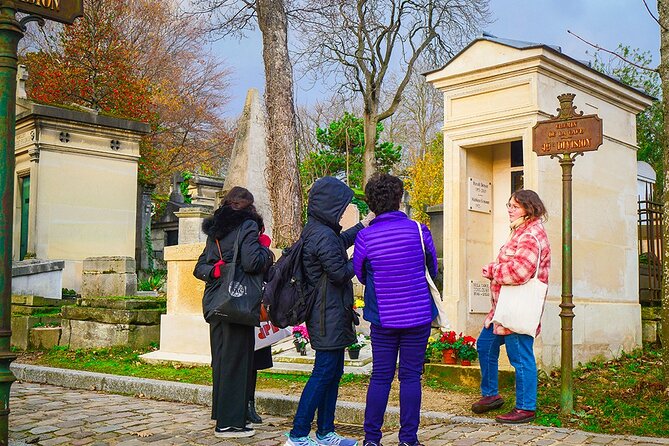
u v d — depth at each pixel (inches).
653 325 389.4
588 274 325.1
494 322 215.6
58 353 395.9
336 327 178.2
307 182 1107.9
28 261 522.6
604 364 318.7
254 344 206.7
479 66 312.5
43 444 190.2
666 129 238.2
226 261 197.9
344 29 1033.5
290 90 559.5
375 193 182.1
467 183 329.1
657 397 232.1
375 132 1127.0
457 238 322.3
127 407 249.3
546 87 302.2
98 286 491.2
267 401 245.0
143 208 954.7
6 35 147.1
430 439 186.1
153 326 403.9
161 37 1365.7
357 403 236.2
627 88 355.3
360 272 182.1
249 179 484.7
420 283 175.9
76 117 729.6
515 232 217.3
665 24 237.6
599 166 340.2
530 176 294.0
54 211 715.4
